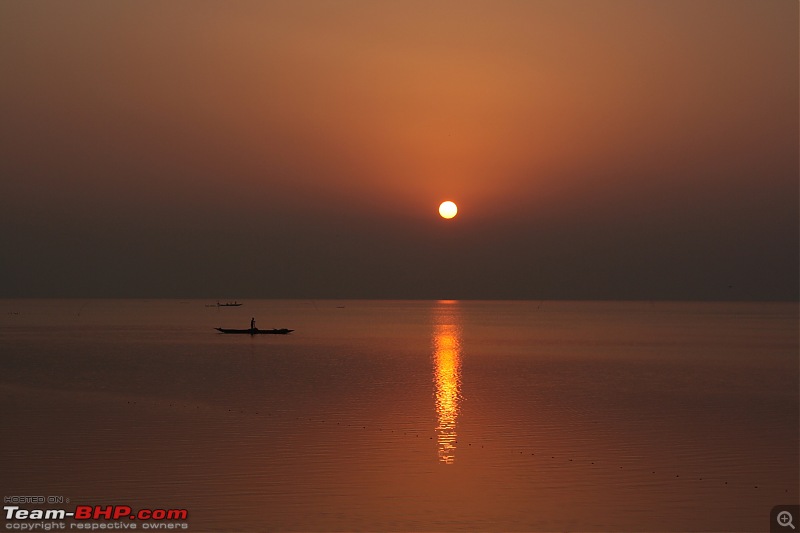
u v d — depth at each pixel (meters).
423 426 41.31
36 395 53.56
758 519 26.45
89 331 154.00
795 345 114.81
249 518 26.00
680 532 25.17
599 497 28.47
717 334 149.62
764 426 41.94
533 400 51.88
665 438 38.47
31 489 28.95
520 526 25.50
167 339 125.56
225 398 52.19
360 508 27.00
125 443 36.38
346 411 46.34
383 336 137.62
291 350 100.69
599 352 99.25
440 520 25.89
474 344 115.06
